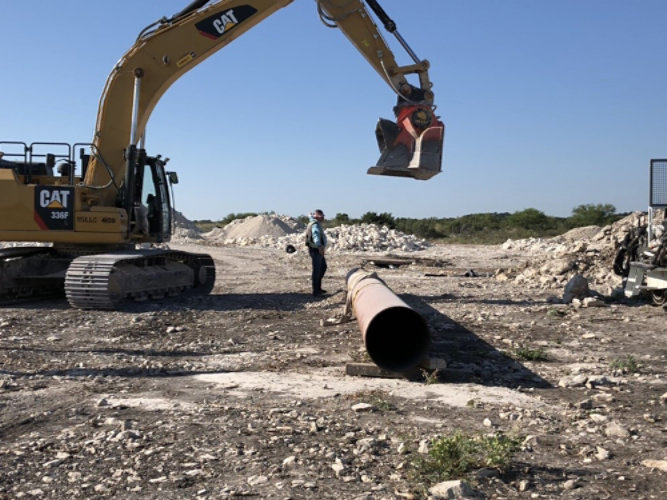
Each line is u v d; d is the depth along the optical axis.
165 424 5.36
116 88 13.69
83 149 13.68
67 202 13.00
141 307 12.69
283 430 5.18
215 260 28.00
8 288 13.48
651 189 13.20
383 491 4.04
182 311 12.16
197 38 13.84
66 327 10.35
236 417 5.55
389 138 13.21
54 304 13.35
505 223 61.59
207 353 8.44
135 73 13.58
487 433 5.15
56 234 12.98
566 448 4.84
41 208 12.95
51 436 5.11
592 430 5.24
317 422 5.36
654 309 11.99
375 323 7.59
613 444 4.93
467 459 4.39
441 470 4.31
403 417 5.61
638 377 7.08
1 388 6.53
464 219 66.56
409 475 4.25
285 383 6.79
